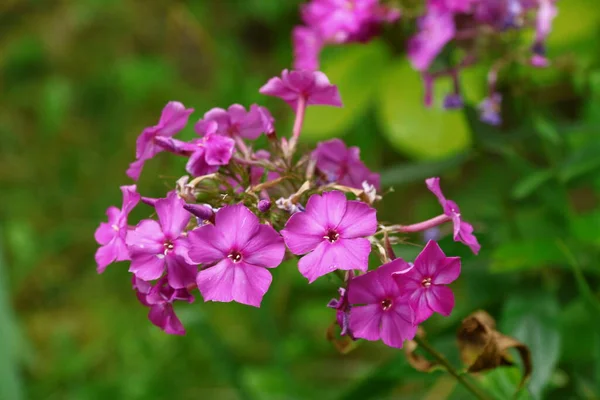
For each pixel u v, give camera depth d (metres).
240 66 1.28
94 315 1.10
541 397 0.68
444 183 1.08
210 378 0.98
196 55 1.34
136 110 1.33
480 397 0.63
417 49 0.72
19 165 1.31
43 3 1.50
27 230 1.16
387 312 0.55
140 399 0.97
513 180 0.77
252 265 0.55
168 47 1.38
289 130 0.87
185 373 0.99
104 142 1.31
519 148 0.78
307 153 0.60
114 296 1.12
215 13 1.38
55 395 1.00
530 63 0.73
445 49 0.74
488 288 0.74
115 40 1.42
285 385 0.86
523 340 0.70
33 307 1.13
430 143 0.81
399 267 0.55
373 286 0.55
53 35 1.45
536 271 0.72
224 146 0.57
